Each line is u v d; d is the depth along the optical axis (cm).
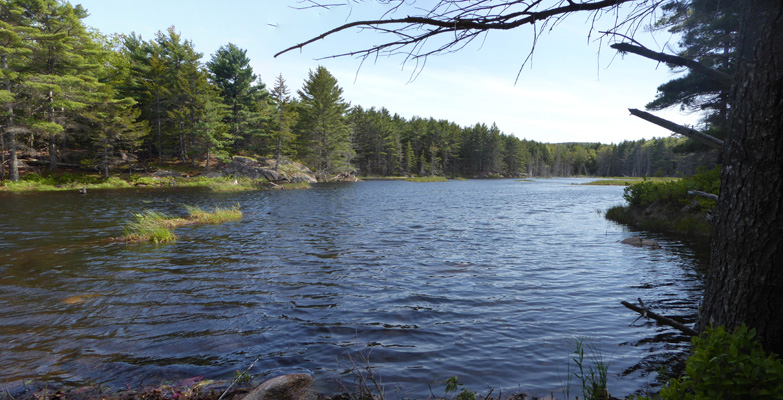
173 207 2445
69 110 4300
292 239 1414
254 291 799
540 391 420
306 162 7269
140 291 795
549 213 2350
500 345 544
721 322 299
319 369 478
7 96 3562
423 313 675
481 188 5756
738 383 221
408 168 11188
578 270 968
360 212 2347
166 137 5738
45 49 3894
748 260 278
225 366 487
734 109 287
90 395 414
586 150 19488
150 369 479
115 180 4422
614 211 2125
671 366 472
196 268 988
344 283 859
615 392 410
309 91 7075
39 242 1321
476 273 943
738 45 278
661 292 783
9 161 4119
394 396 411
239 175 5397
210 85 5397
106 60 5769
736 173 285
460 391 421
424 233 1562
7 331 593
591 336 570
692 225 1543
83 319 645
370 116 10725
